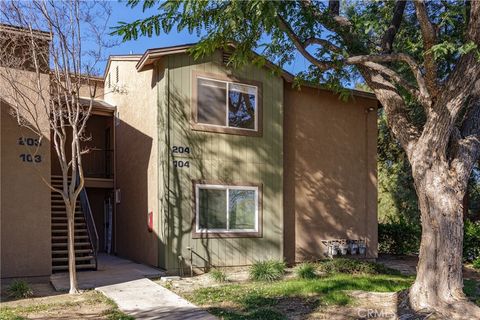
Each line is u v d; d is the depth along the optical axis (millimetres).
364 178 14906
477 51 6566
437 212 7289
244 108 12539
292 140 13594
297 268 11836
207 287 9703
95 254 11789
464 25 7844
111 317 7289
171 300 8406
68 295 8922
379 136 21922
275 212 12812
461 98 7035
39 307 7941
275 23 7055
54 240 12680
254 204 12523
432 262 7312
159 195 11523
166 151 11359
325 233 13977
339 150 14438
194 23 7281
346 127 14633
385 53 8602
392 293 8484
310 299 8320
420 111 13086
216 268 11758
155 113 11906
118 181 15500
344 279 10133
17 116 9492
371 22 8422
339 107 14531
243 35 7738
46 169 10562
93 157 17234
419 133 7934
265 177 12734
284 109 13492
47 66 10250
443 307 7086
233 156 12281
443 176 7344
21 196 10234
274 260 11945
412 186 22531
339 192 14336
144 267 12016
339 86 10133
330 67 8547
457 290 7227
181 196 11469
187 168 11602
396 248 17391
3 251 9945
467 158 7543
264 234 12570
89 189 17000
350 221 14484
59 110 9570
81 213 14102
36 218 10367
